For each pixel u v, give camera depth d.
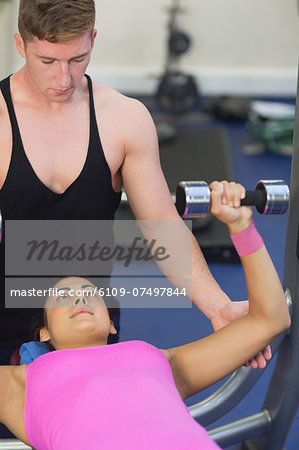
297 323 1.76
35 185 1.56
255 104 6.02
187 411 1.21
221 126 6.33
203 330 3.16
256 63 7.39
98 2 6.99
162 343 3.03
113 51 7.21
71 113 1.58
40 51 1.35
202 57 7.34
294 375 1.86
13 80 1.58
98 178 1.61
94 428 1.13
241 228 1.32
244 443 2.13
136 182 1.64
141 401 1.18
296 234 1.70
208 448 1.10
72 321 1.42
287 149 5.55
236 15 7.17
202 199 1.25
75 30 1.32
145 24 7.12
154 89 7.31
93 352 1.33
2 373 1.35
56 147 1.58
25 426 1.28
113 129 1.59
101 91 1.62
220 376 1.44
